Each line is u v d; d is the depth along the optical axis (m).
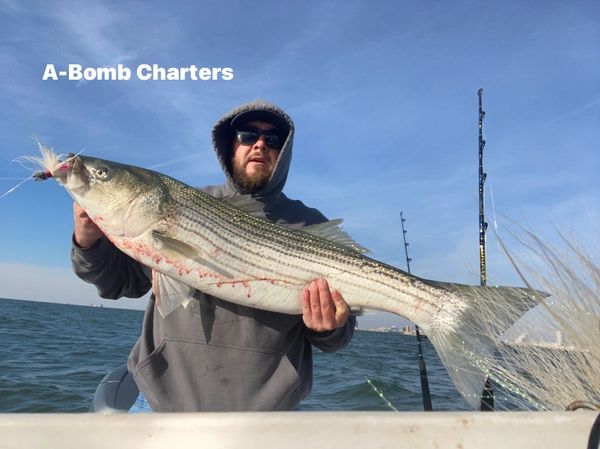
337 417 0.56
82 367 3.20
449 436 0.55
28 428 0.54
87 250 1.02
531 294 0.92
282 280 1.08
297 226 1.25
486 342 0.96
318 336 1.09
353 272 1.13
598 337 0.78
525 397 0.82
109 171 1.02
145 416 0.56
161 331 1.02
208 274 1.05
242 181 1.26
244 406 0.96
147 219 1.04
